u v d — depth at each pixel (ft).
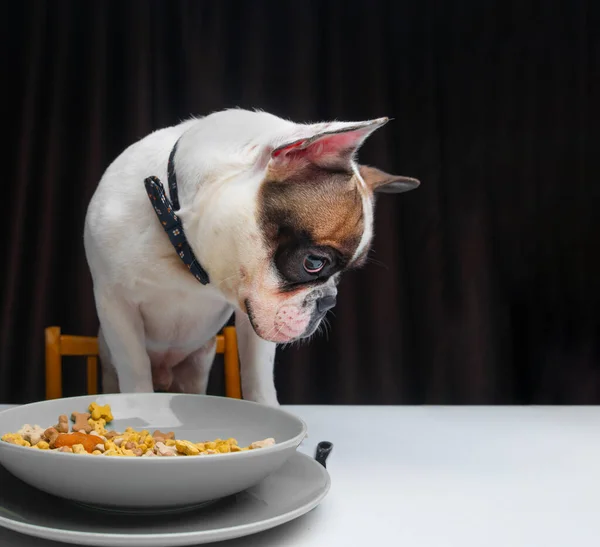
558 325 9.04
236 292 3.88
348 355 8.82
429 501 2.86
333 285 4.02
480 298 8.95
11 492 2.61
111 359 5.40
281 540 2.39
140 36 8.48
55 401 3.31
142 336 4.72
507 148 9.05
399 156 8.94
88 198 8.50
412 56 8.95
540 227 9.04
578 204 9.05
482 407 5.32
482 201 9.00
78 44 8.65
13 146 8.61
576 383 9.01
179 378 5.88
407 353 8.94
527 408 5.28
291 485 2.73
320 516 2.64
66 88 8.62
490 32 9.02
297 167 3.63
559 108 9.05
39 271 8.53
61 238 8.64
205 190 3.87
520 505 2.83
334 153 3.63
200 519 2.41
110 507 2.39
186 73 8.57
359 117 8.76
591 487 3.11
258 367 4.97
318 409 5.14
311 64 8.70
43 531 2.16
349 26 8.80
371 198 4.15
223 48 8.64
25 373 8.57
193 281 4.37
